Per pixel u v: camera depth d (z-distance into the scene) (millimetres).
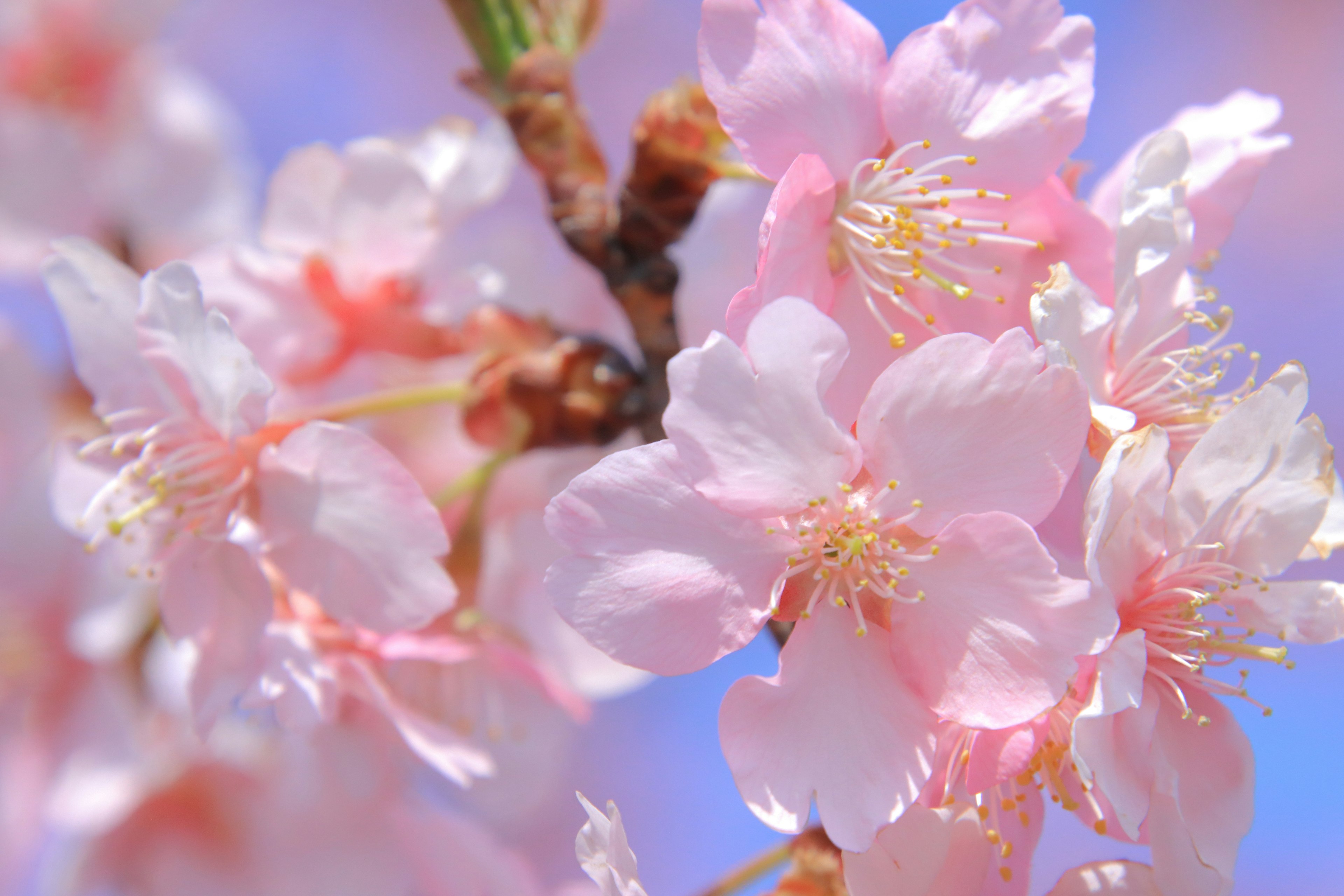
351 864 292
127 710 299
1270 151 265
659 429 272
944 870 244
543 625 288
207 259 285
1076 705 246
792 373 243
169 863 295
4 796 301
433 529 257
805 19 255
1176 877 243
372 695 266
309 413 274
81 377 265
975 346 245
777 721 245
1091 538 240
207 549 261
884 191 257
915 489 247
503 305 297
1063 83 257
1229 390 458
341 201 284
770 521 247
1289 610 250
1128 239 253
